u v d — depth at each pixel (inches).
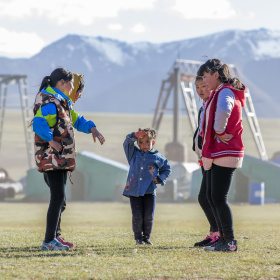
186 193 3267.7
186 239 567.2
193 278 329.7
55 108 429.4
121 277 327.9
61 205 446.0
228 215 428.8
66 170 439.5
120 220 1642.5
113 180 3006.9
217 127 408.5
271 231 753.6
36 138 434.0
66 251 435.2
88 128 474.3
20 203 2738.7
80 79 486.9
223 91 414.9
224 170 419.2
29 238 550.6
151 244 506.6
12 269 349.4
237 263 375.6
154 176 512.7
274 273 342.6
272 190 2923.2
